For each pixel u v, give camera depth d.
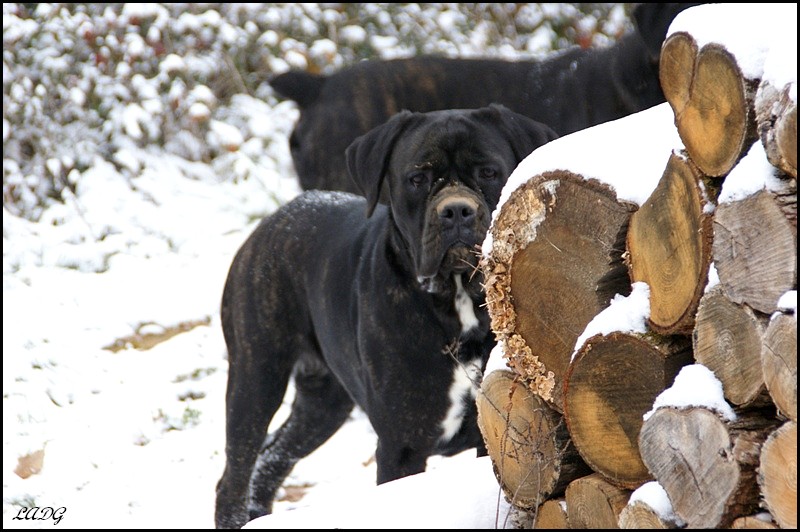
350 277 8.73
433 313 7.93
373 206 8.52
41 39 19.58
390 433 8.16
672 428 4.82
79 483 10.47
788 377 4.26
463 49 22.69
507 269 5.89
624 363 5.14
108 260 15.69
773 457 4.41
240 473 9.60
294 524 5.80
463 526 5.66
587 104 14.49
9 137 18.53
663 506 4.90
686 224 4.80
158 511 9.98
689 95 4.76
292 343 9.62
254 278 9.59
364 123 14.83
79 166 18.38
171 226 16.81
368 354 8.23
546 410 5.74
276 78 15.23
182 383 12.55
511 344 5.87
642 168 5.16
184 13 20.27
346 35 21.86
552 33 23.97
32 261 15.54
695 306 4.77
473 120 8.34
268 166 19.16
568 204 5.47
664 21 13.20
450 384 7.98
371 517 5.78
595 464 5.39
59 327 13.34
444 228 7.76
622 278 5.37
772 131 4.36
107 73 19.73
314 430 10.10
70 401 11.95
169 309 13.95
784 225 4.31
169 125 19.45
